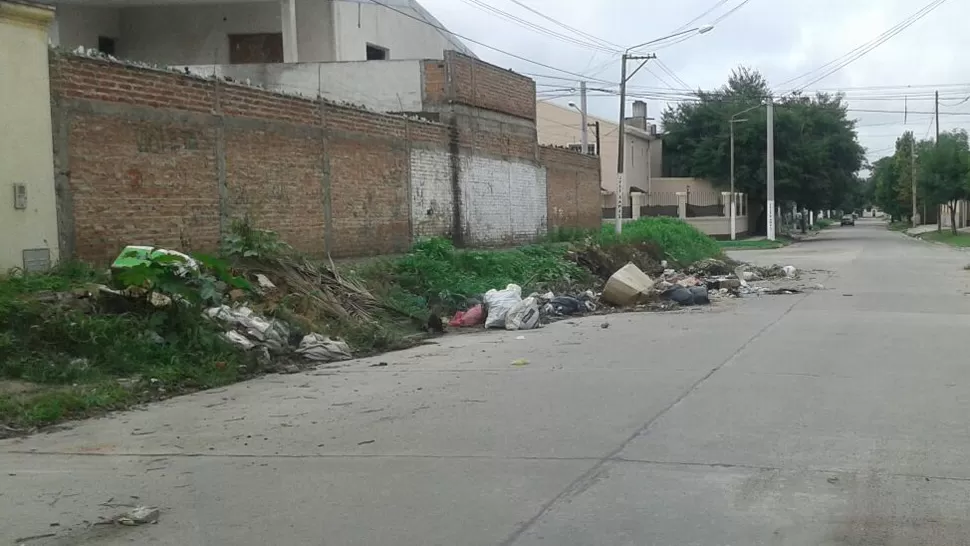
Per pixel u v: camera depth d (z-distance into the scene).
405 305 15.12
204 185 13.97
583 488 5.58
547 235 28.52
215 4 25.61
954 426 7.11
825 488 5.52
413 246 19.94
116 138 12.34
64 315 9.58
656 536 4.73
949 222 80.38
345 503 5.38
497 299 15.16
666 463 6.12
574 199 31.59
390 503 5.37
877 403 8.02
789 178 59.56
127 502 5.48
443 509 5.23
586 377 9.62
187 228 13.62
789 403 8.04
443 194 21.81
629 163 60.91
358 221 18.22
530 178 27.33
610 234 27.83
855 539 4.66
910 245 48.91
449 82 22.14
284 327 11.59
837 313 16.02
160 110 13.11
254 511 5.27
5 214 10.66
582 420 7.46
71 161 11.64
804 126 61.19
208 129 14.05
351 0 26.52
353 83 22.50
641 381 9.29
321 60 26.00
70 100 11.62
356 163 18.17
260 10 25.73
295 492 5.63
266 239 13.91
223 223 14.35
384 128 19.23
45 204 11.20
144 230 12.80
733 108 63.19
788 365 10.20
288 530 4.92
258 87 15.29
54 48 11.49
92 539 4.82
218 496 5.58
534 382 9.38
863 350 11.34
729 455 6.30
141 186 12.75
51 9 11.19
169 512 5.28
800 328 13.81
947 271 27.25
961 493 5.40
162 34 25.97
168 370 9.55
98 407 8.27
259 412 8.18
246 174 14.92
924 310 16.38
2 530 4.97
